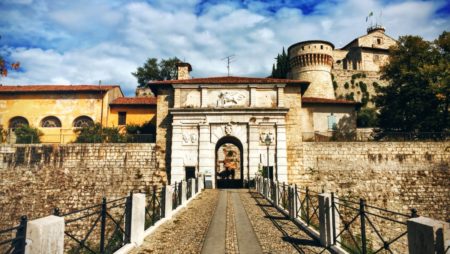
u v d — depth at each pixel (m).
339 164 29.94
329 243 9.38
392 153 29.73
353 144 30.20
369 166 29.64
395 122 35.16
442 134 31.09
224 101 31.39
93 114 37.06
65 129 36.78
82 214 28.31
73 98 37.53
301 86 32.41
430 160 29.45
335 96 61.97
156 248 9.39
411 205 28.41
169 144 31.06
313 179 29.81
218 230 11.80
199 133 30.61
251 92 31.38
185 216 14.63
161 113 31.89
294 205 13.72
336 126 36.41
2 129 35.12
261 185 24.23
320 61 56.50
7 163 30.03
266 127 30.73
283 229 11.98
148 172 30.34
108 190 29.69
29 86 39.19
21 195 29.27
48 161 30.08
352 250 9.35
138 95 52.91
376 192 28.94
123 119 37.75
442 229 4.88
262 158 30.14
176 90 31.66
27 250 5.00
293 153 30.50
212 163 30.09
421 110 32.97
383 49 67.94
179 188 17.45
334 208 9.55
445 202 28.50
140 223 9.91
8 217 28.67
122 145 30.69
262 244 9.84
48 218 5.61
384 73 38.22
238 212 15.78
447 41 33.44
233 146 48.38
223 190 27.23
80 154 30.31
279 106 30.83
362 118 48.84
